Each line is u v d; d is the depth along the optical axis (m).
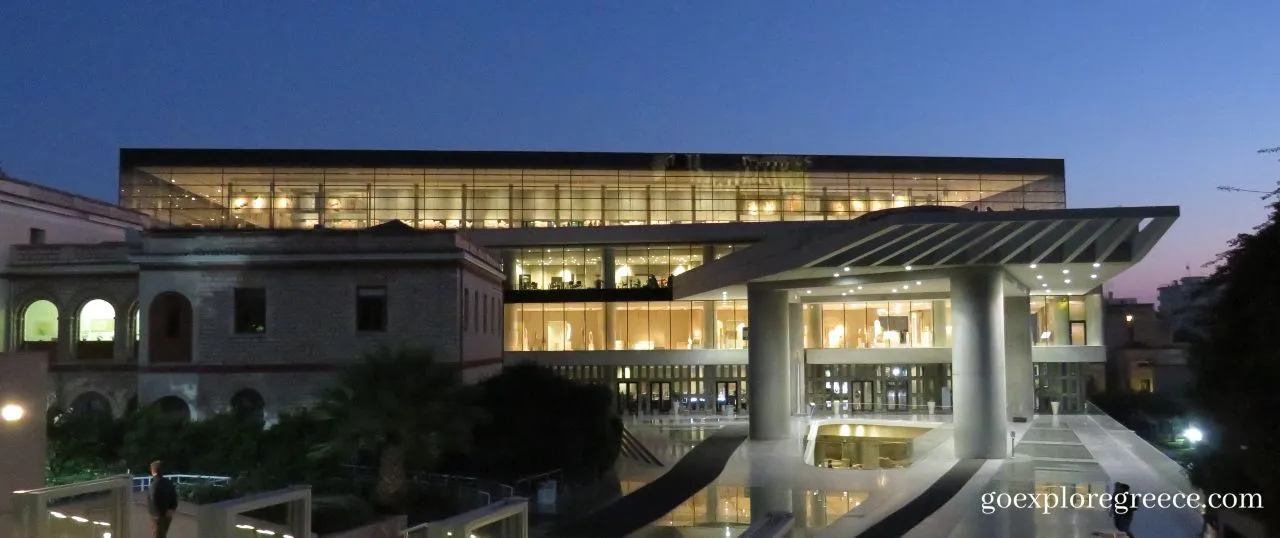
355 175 70.38
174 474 25.58
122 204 68.31
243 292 35.41
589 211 72.00
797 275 40.19
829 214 73.44
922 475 33.47
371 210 70.38
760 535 10.59
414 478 27.97
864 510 27.55
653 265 64.06
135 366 37.56
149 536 16.92
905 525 25.25
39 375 15.81
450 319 35.34
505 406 32.34
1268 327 15.30
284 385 34.91
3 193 38.56
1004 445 36.75
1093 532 22.11
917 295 50.28
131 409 33.31
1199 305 18.22
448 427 25.50
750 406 44.75
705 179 72.75
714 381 61.69
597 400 35.03
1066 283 47.44
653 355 61.38
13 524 13.88
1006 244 34.94
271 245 35.47
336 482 25.50
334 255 35.34
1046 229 31.06
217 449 26.94
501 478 30.83
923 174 74.19
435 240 35.69
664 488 32.16
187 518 17.88
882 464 48.94
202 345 35.00
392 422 24.77
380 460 26.22
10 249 38.69
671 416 57.50
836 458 53.22
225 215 69.00
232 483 24.80
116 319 38.00
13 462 15.25
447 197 71.06
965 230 30.98
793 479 33.56
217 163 69.31
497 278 44.47
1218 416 16.73
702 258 63.81
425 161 70.38
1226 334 16.41
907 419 50.62
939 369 59.94
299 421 28.14
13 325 38.34
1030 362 53.47
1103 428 48.69
